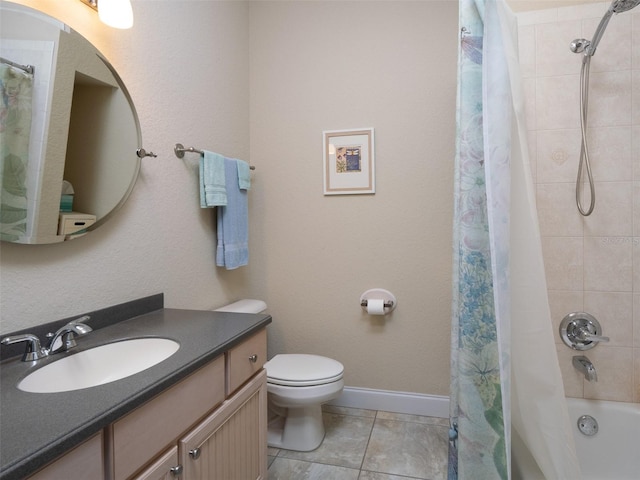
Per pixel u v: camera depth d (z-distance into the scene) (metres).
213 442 1.04
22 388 0.81
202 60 1.84
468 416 1.24
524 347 1.20
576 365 1.64
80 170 1.16
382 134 2.15
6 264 0.97
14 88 0.98
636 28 1.56
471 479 1.22
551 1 1.65
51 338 1.04
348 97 2.20
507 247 1.12
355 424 2.03
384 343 2.18
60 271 1.11
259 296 2.37
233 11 2.16
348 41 2.20
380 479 1.57
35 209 1.03
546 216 1.68
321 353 2.28
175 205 1.64
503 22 1.14
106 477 0.69
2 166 0.95
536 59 1.66
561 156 1.65
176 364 0.89
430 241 2.09
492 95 1.14
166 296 1.58
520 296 1.20
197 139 1.80
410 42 2.10
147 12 1.46
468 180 1.26
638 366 1.62
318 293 2.27
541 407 1.19
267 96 2.33
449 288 2.07
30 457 0.52
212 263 1.93
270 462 1.70
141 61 1.43
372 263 2.18
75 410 0.67
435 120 2.07
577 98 1.63
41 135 1.05
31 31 1.02
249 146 2.36
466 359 1.26
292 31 2.29
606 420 1.58
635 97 1.57
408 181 2.12
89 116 1.20
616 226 1.62
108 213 1.27
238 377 1.17
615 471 1.56
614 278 1.63
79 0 1.17
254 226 2.37
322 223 2.26
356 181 2.19
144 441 0.78
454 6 2.04
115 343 1.09
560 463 1.17
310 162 2.27
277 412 2.07
